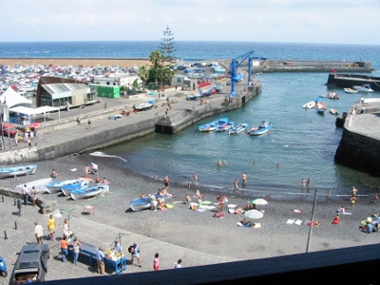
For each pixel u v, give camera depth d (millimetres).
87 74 126500
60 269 21453
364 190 43219
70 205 35344
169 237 29109
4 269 20031
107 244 25312
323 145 61531
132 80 93688
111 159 53156
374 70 180750
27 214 28906
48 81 70000
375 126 56719
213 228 30906
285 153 57219
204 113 79750
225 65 174250
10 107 58875
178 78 100188
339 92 120000
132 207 34000
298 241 29016
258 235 29797
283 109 90750
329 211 36156
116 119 66875
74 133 56906
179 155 55812
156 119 69000
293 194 41250
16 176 42969
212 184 44312
